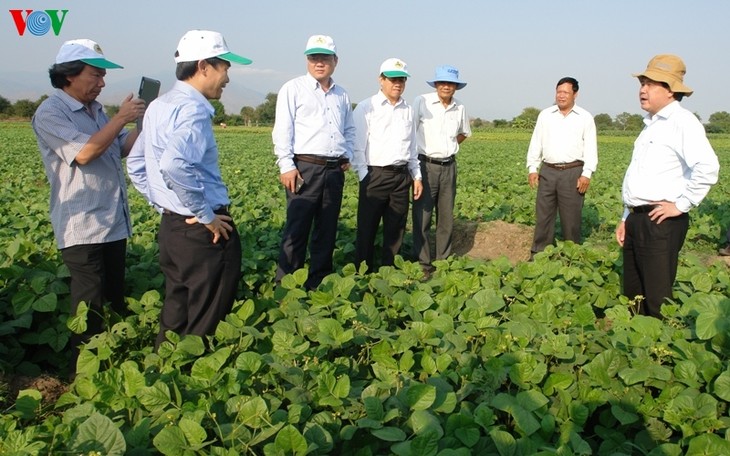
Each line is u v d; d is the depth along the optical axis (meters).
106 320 4.32
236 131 59.97
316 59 5.54
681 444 2.95
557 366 3.61
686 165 4.50
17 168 17.73
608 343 3.88
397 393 3.13
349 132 6.01
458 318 4.48
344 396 3.10
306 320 4.02
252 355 3.36
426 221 7.06
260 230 7.80
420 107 6.88
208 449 2.75
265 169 17.92
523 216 9.91
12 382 4.02
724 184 16.48
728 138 65.00
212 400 3.12
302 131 5.67
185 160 3.59
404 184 6.50
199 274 3.96
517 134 65.25
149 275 5.50
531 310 4.58
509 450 2.74
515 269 5.64
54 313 4.77
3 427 2.84
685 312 4.25
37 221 7.47
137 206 9.70
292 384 3.30
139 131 4.26
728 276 5.60
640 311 5.08
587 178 7.36
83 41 4.08
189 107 3.69
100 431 2.61
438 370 3.41
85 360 3.73
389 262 6.77
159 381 3.09
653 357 3.75
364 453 2.77
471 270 5.93
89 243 4.19
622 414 3.12
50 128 3.99
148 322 4.51
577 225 7.58
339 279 4.76
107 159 4.31
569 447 2.76
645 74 4.46
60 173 4.14
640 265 4.82
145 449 2.71
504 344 3.77
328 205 5.87
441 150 6.89
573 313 4.54
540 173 7.63
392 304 4.70
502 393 3.08
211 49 3.78
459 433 2.85
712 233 8.98
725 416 3.14
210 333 4.12
